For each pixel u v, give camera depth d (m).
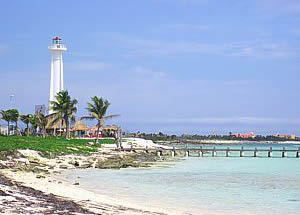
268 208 25.05
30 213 16.59
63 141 76.31
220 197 29.05
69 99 87.75
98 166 50.72
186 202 26.53
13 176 31.17
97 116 85.81
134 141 121.94
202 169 53.94
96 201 23.20
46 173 38.53
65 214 17.17
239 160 76.69
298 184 37.47
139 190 31.55
